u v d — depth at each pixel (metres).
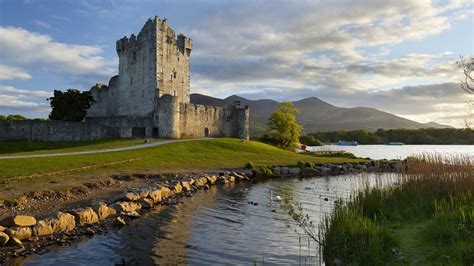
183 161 52.75
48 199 27.80
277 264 15.94
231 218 24.55
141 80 82.94
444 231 14.42
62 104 79.06
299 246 18.38
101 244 18.59
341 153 90.25
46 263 15.91
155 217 24.62
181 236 20.19
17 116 92.12
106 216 24.05
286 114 99.25
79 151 51.47
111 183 35.41
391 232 16.00
